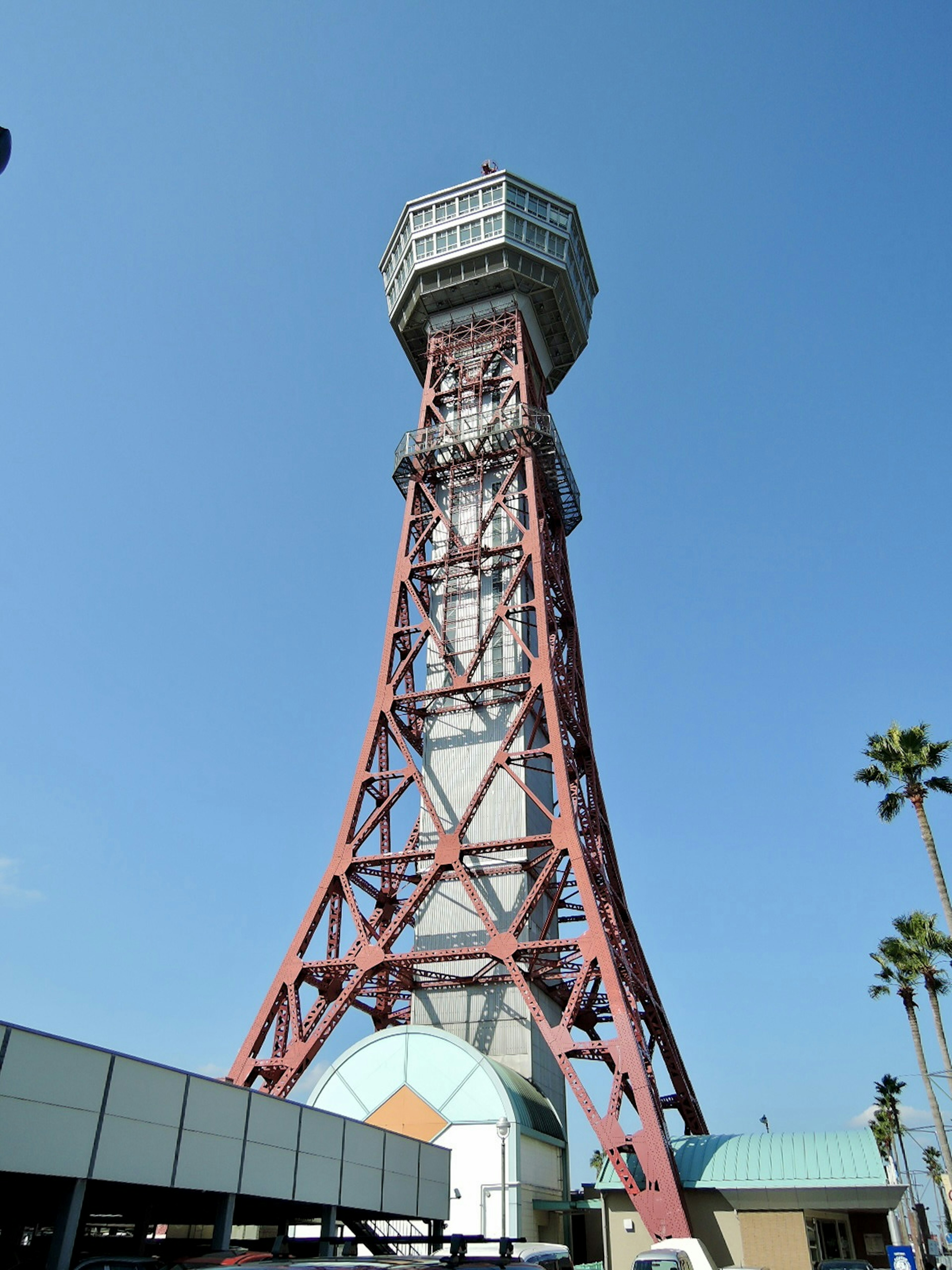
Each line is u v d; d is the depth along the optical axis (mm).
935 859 55688
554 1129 51594
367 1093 47938
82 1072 22969
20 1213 31625
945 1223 91188
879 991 71250
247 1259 20094
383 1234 41438
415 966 56656
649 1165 44406
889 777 58750
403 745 60625
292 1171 30516
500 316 81062
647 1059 50281
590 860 62875
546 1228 48875
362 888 58844
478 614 67062
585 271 88438
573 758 67500
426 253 81812
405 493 74250
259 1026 53750
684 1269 33531
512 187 82312
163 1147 25188
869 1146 47750
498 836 58688
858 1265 42156
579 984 49406
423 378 89938
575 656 71562
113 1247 34375
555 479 75125
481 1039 54062
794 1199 46125
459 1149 45031
